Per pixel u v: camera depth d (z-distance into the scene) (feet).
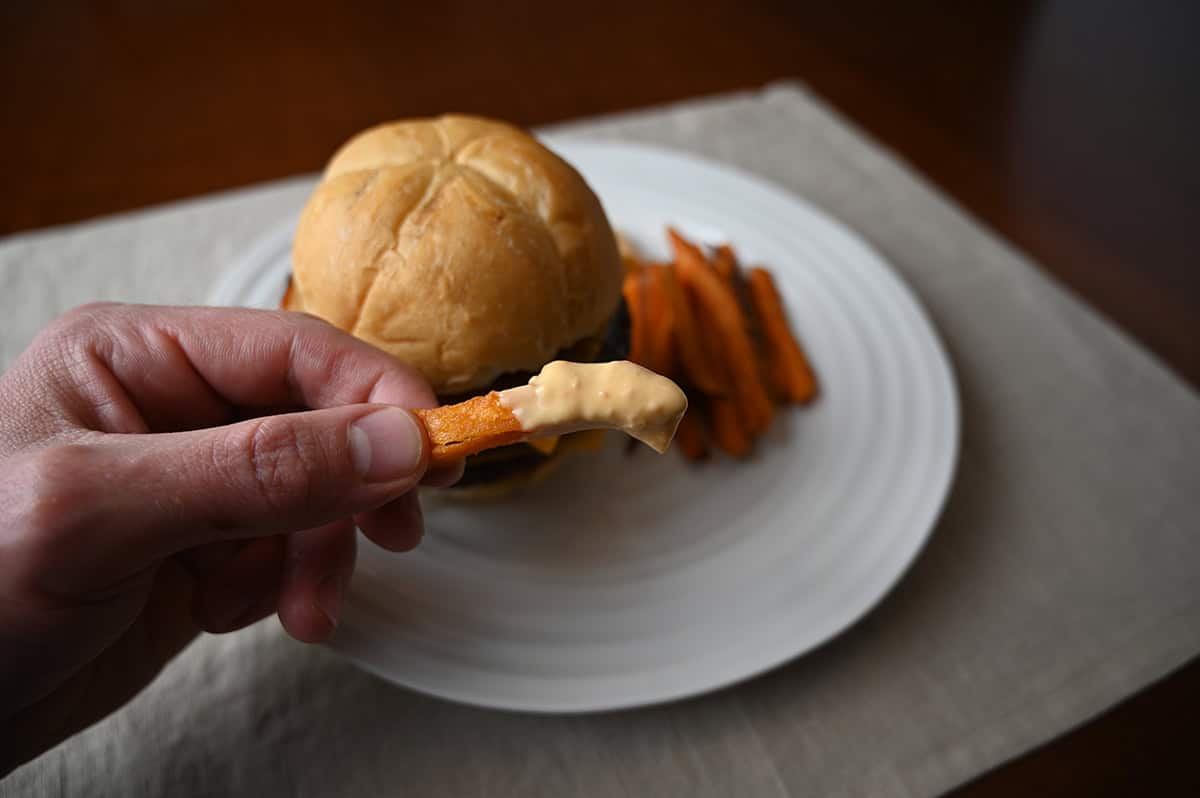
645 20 2.30
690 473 1.20
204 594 0.99
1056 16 2.41
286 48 2.11
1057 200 1.79
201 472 0.77
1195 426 1.32
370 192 1.05
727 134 1.78
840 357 1.32
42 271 1.41
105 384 0.89
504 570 1.07
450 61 2.10
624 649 1.01
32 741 0.91
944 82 2.14
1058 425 1.31
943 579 1.14
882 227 1.59
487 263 1.03
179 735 0.98
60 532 0.75
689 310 1.25
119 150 1.75
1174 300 1.58
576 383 0.78
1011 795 0.99
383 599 1.02
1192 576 1.16
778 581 1.08
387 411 0.81
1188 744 1.03
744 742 1.00
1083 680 1.06
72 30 2.11
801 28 2.31
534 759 0.98
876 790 0.98
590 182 1.53
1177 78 2.19
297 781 0.96
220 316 0.94
